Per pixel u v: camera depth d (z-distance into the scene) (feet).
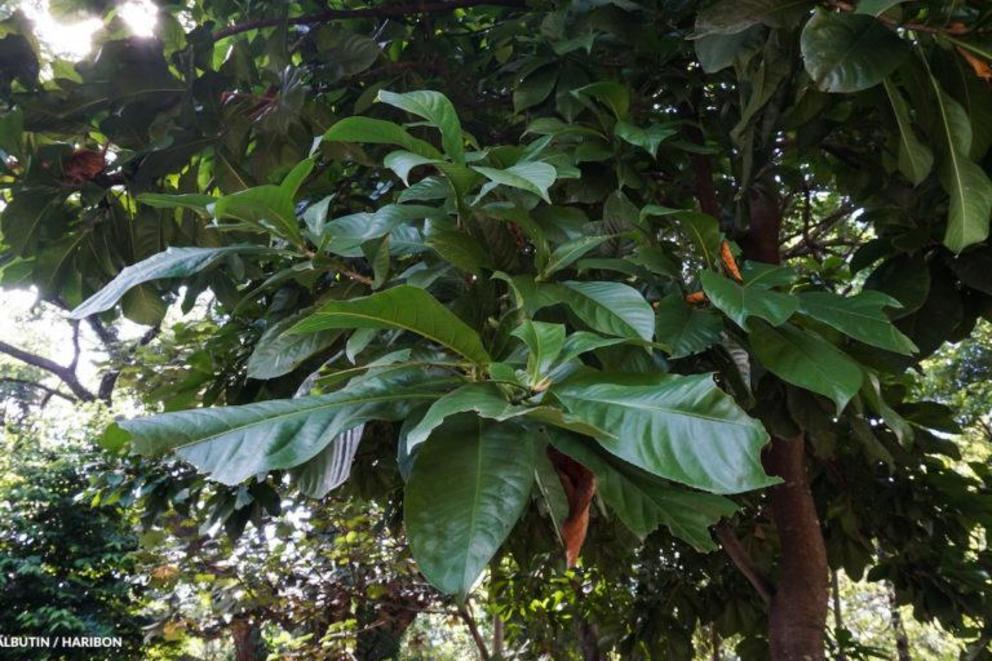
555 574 20.43
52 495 29.76
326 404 3.52
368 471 11.47
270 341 5.64
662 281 6.05
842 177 10.79
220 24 10.50
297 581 24.12
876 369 6.68
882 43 5.26
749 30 6.71
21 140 8.28
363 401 3.59
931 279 7.47
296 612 23.63
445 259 4.94
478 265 5.00
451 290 5.57
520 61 9.29
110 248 9.30
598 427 3.17
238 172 9.52
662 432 3.10
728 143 9.54
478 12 12.26
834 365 4.44
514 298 4.88
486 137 10.91
